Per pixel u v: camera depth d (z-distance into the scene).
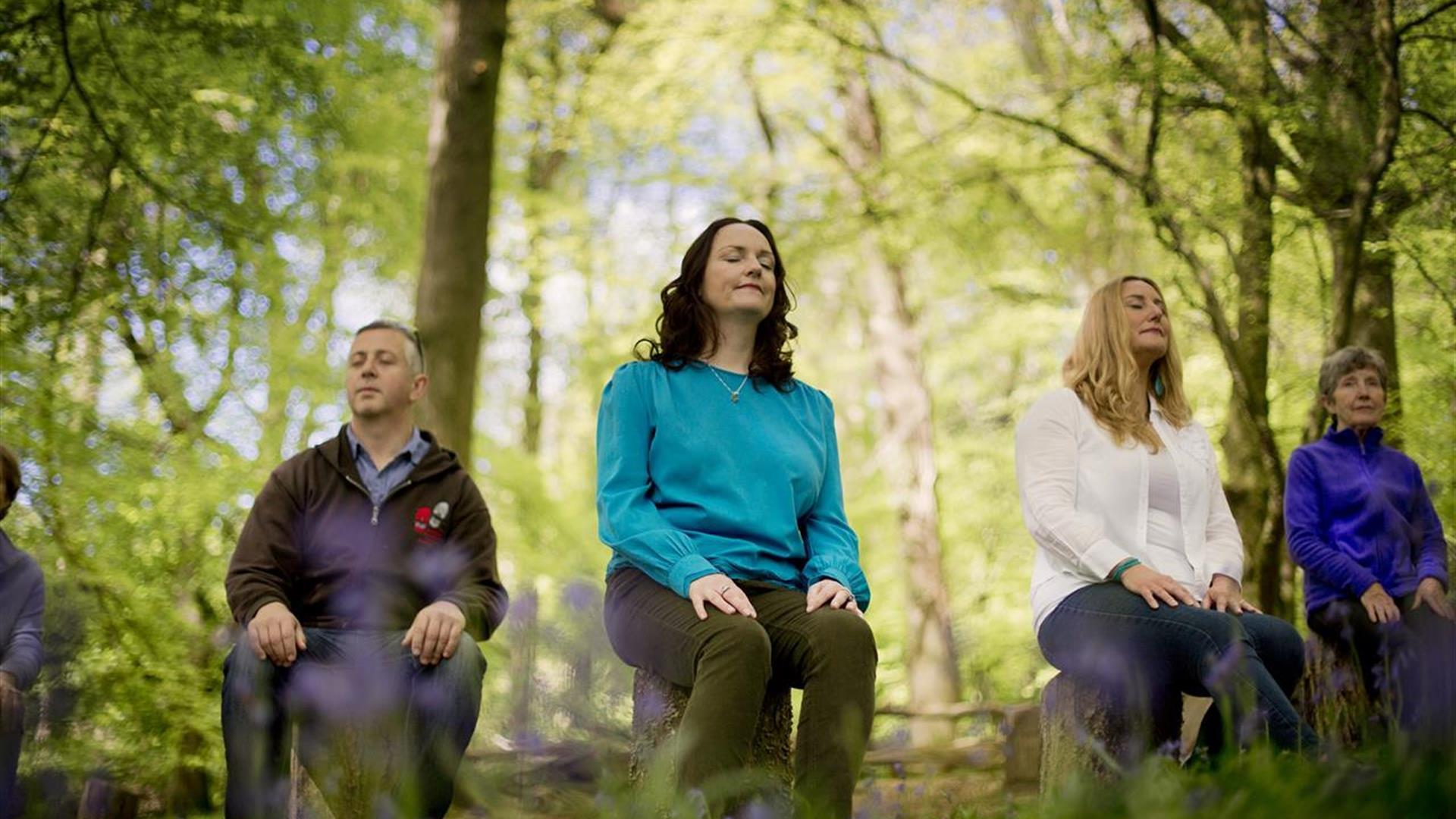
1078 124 7.34
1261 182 5.83
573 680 2.51
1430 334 5.64
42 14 6.16
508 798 2.38
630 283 13.65
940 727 7.98
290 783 3.24
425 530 3.38
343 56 9.77
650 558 2.83
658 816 2.10
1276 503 5.68
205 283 8.12
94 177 6.82
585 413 16.53
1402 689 2.59
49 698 4.31
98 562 7.73
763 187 12.16
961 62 11.66
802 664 2.66
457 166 6.99
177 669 7.46
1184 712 4.07
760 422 3.12
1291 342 6.55
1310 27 5.44
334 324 11.66
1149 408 3.49
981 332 13.23
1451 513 4.71
